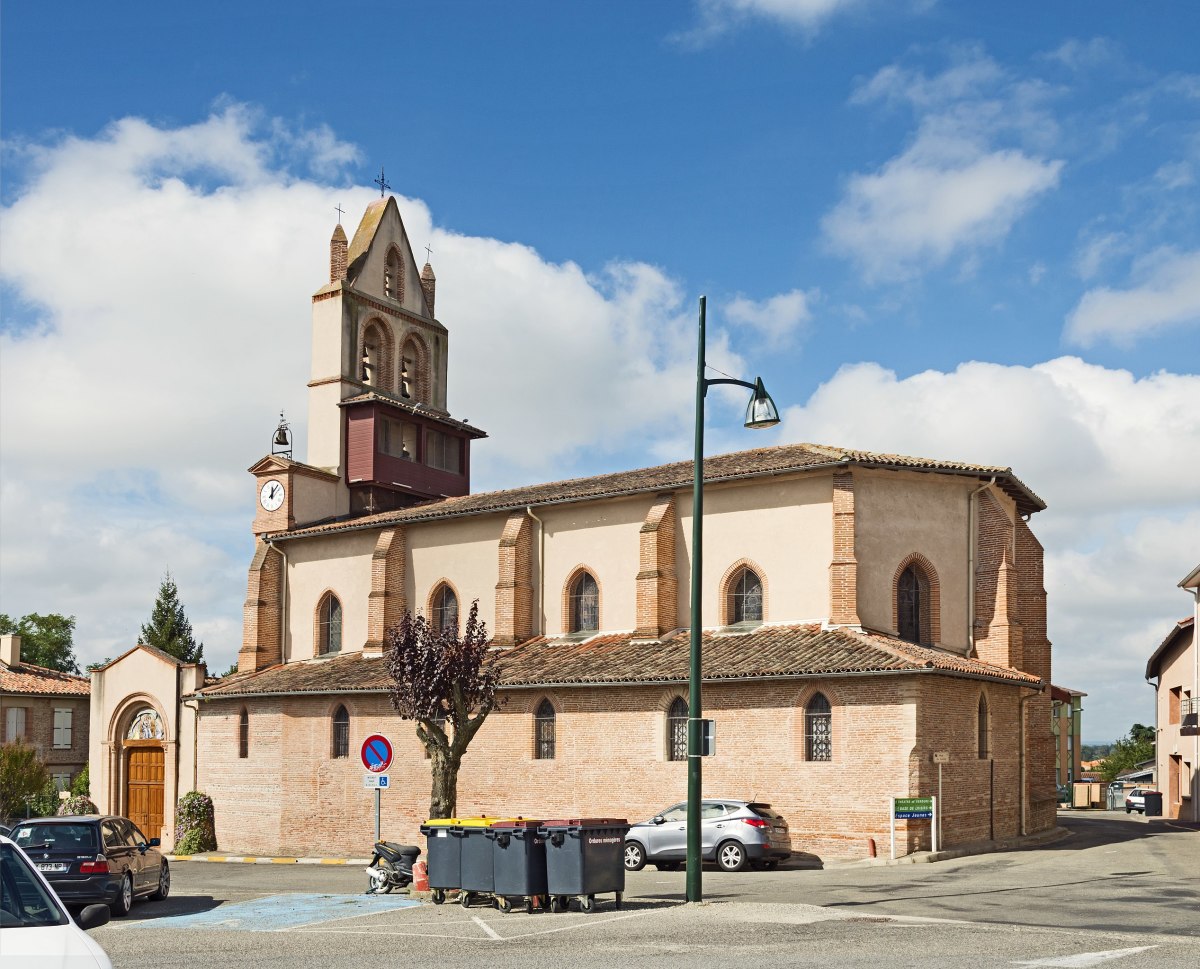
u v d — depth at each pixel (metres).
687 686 37.69
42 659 91.00
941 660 35.31
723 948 17.72
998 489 42.06
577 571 44.50
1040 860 32.03
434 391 58.50
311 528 51.22
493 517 46.75
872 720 34.41
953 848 34.69
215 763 49.41
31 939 10.37
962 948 17.28
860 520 38.94
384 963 17.05
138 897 26.91
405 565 48.91
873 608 38.72
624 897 25.55
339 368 54.22
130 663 53.03
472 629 33.00
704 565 41.41
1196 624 52.62
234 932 21.53
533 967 16.33
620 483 44.88
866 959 16.38
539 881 23.19
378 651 47.84
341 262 55.44
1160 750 65.50
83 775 59.47
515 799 40.91
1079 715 92.31
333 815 45.25
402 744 43.84
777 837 32.31
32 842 24.80
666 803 37.75
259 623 51.59
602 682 38.75
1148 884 25.98
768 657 36.84
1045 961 16.05
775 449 43.91
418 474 55.44
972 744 36.41
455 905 24.69
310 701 46.53
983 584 40.72
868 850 33.81
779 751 35.84
